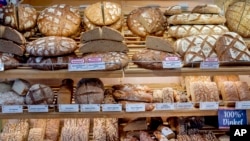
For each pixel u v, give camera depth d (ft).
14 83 6.10
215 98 6.09
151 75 5.80
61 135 6.46
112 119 6.85
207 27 6.31
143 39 6.60
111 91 6.38
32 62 5.72
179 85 7.30
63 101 6.00
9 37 5.69
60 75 5.74
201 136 6.48
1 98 5.95
